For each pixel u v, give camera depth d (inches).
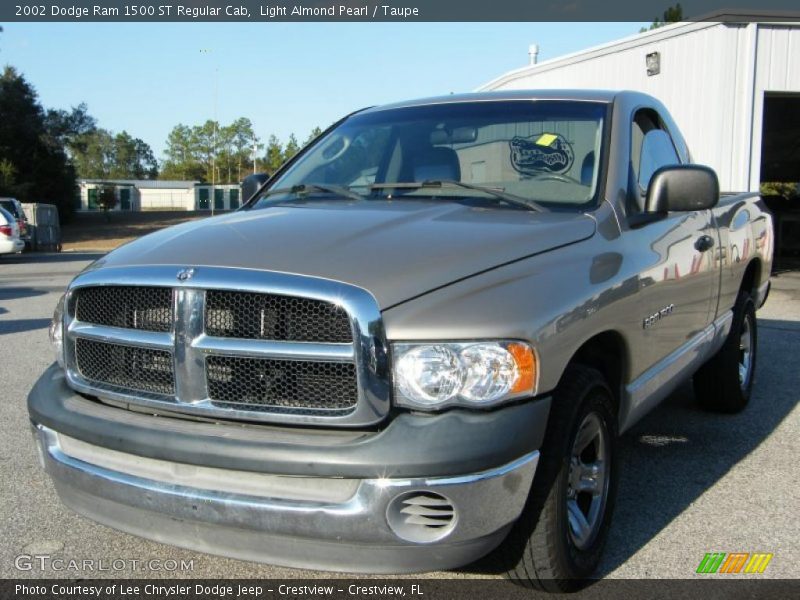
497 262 110.1
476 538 100.0
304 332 101.9
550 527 110.5
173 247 118.1
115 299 115.2
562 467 110.6
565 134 152.1
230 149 5329.7
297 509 98.6
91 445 113.6
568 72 666.8
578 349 119.0
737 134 542.9
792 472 174.6
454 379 99.3
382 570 100.3
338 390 100.8
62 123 1996.8
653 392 148.9
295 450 98.6
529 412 103.1
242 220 132.5
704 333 180.5
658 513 152.6
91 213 2704.2
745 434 201.8
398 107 178.7
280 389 103.0
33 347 323.3
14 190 1823.3
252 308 104.3
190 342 106.6
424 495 98.4
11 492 164.1
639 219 142.6
